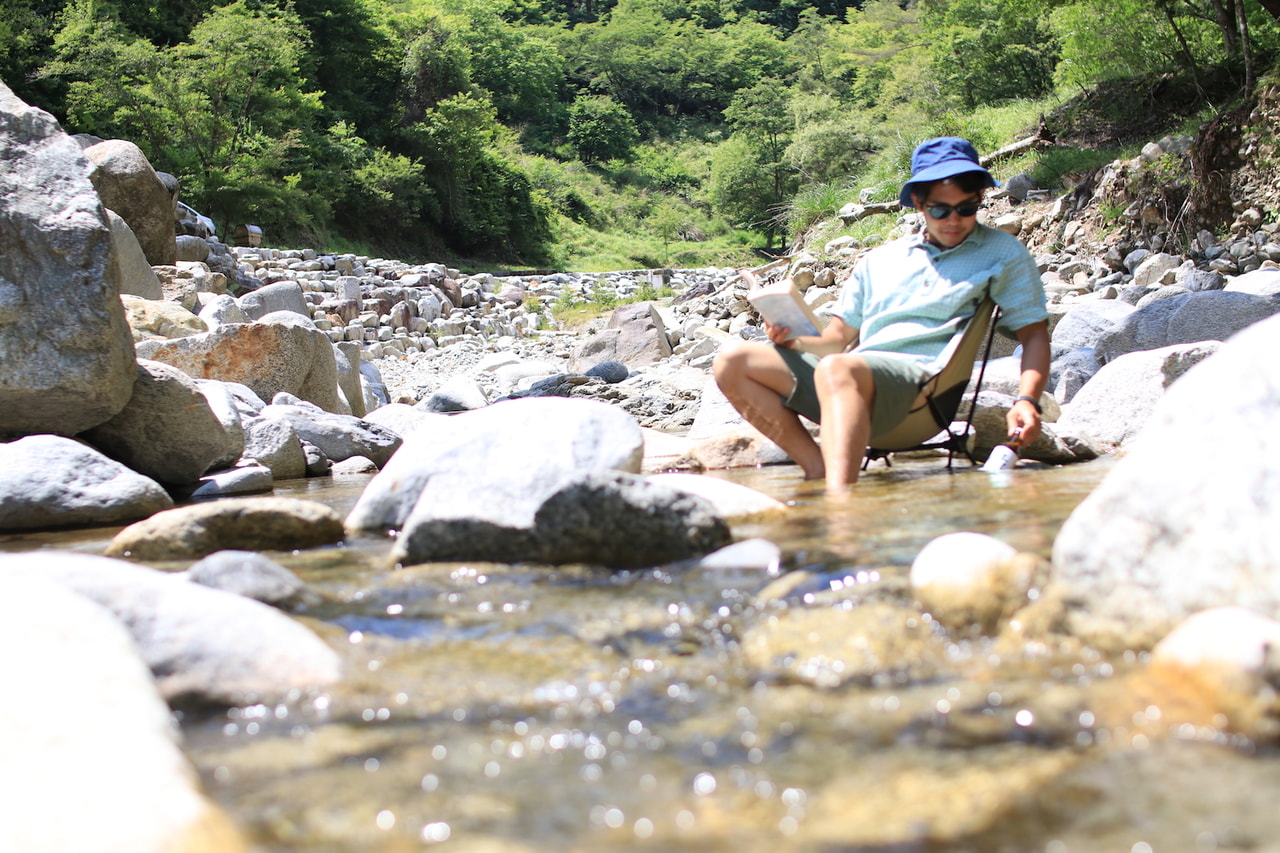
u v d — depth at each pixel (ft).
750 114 180.45
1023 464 11.98
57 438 11.34
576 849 3.13
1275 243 35.60
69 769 3.42
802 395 11.18
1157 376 14.40
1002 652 4.82
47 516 10.50
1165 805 3.23
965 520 7.81
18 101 14.02
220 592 5.31
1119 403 14.65
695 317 45.50
